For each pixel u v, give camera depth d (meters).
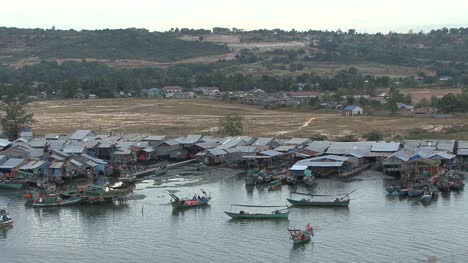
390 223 119.00
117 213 130.50
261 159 179.25
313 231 115.00
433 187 143.00
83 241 112.06
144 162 191.62
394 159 164.50
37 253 106.12
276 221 122.56
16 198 145.50
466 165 172.38
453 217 122.12
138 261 101.50
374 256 101.00
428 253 101.81
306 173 158.25
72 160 170.12
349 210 129.50
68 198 139.50
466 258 99.12
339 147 183.50
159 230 117.81
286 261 99.88
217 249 106.44
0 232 118.00
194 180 163.62
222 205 135.62
